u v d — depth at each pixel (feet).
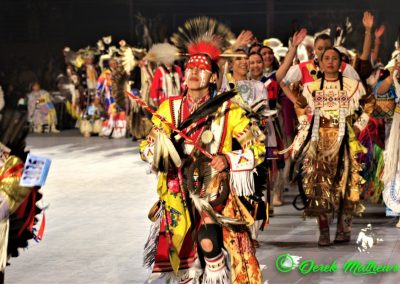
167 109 18.49
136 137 69.36
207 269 17.79
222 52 18.79
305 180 26.50
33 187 16.29
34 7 137.28
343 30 36.81
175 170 18.02
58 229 29.45
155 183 41.55
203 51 18.72
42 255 25.31
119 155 57.26
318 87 26.43
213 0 147.95
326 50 26.30
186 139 17.83
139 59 66.28
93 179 43.42
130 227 29.71
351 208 26.55
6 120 16.78
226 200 18.11
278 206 34.91
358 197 26.53
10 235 16.46
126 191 38.93
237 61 27.14
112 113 74.02
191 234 18.06
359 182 26.55
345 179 26.30
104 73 75.00
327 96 26.30
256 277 18.08
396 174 29.96
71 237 27.99
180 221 17.89
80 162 52.60
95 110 76.13
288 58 28.63
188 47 19.03
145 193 38.22
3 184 16.17
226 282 17.79
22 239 16.63
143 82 66.23
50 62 130.82
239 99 18.31
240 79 27.32
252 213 18.49
